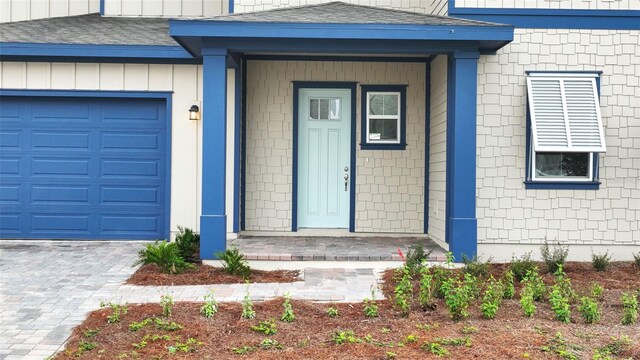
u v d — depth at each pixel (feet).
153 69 33.63
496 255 29.09
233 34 26.16
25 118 34.17
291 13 28.48
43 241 34.06
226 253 25.84
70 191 34.32
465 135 27.40
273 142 34.71
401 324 18.44
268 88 34.58
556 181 29.07
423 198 34.58
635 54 29.25
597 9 29.14
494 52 28.89
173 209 33.83
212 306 19.24
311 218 35.14
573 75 29.07
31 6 40.22
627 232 29.27
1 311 20.04
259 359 15.49
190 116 33.27
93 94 33.58
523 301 19.39
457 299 19.06
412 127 34.58
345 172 34.99
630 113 29.32
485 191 29.14
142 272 25.57
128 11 40.06
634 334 17.53
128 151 34.30
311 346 16.47
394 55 34.42
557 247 29.09
